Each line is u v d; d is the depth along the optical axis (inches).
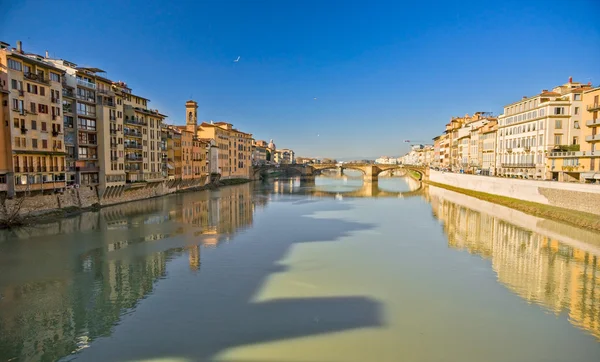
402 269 1408.7
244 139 6875.0
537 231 2047.2
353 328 945.5
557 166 2938.0
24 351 840.3
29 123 2135.8
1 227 1963.6
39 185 2198.6
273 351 839.7
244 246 1740.9
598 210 2084.2
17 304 1072.2
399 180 7775.6
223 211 2839.6
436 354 832.9
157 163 3710.6
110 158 2910.9
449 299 1125.7
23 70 2106.3
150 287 1205.1
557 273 1352.1
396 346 864.3
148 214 2610.7
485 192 3654.0
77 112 2608.3
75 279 1270.9
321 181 7185.0
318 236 1972.2
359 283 1256.8
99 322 968.9
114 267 1400.1
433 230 2143.2
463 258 1552.7
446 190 4692.4
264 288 1204.5
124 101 3248.0
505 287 1221.7
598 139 2620.6
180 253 1604.3
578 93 2994.6
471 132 4953.3
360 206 3230.8
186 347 852.0
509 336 911.7
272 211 2891.2
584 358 821.2
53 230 2003.0
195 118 5369.1
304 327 948.0
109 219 2372.0
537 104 3206.2
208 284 1236.5
